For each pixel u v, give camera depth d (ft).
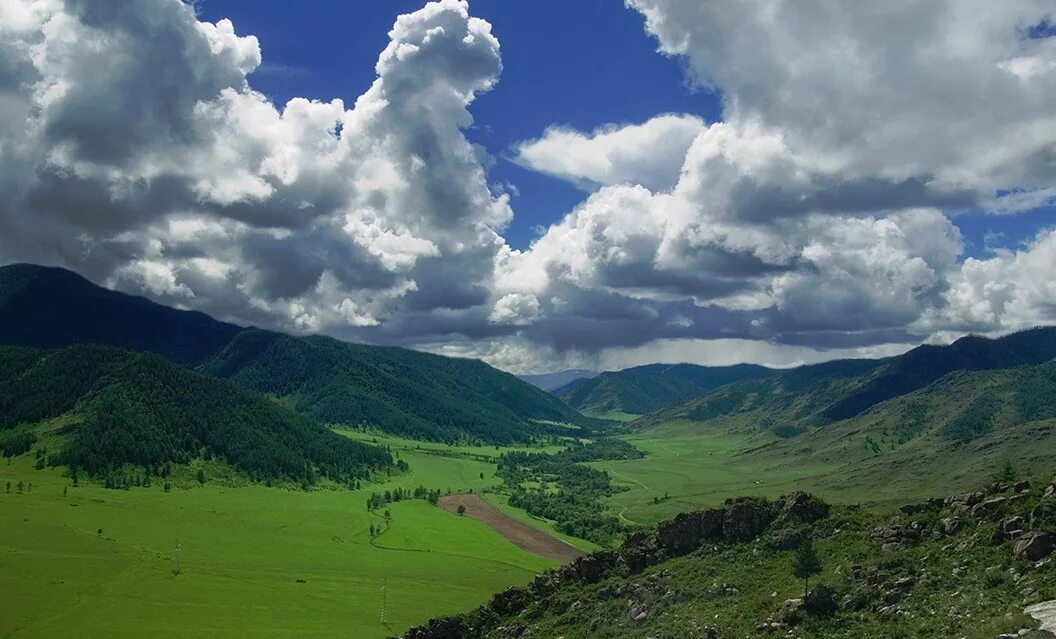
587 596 390.83
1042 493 301.02
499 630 391.24
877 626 256.73
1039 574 247.70
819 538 355.56
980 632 215.92
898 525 333.01
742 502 403.34
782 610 287.28
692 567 374.84
